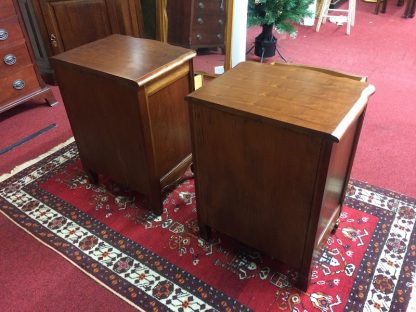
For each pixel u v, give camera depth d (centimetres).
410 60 338
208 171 136
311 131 102
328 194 123
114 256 156
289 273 146
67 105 171
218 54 284
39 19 281
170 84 157
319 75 135
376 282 141
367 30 414
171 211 179
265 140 113
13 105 255
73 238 166
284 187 119
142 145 155
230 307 135
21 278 149
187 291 141
